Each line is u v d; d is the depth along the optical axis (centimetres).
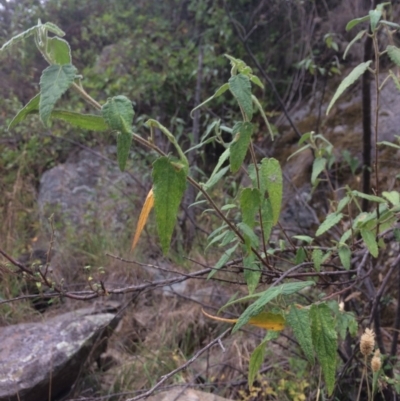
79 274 269
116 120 58
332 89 311
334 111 294
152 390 87
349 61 312
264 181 87
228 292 226
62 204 330
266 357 184
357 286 128
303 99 334
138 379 190
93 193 326
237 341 197
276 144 317
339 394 146
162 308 235
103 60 424
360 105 281
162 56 395
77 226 308
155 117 368
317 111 309
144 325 227
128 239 288
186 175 66
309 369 165
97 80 393
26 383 165
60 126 362
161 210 65
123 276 258
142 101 389
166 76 374
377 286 194
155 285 111
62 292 103
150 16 445
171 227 66
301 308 66
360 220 105
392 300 173
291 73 358
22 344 183
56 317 223
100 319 197
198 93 353
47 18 460
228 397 174
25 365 170
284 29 361
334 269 127
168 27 432
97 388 185
